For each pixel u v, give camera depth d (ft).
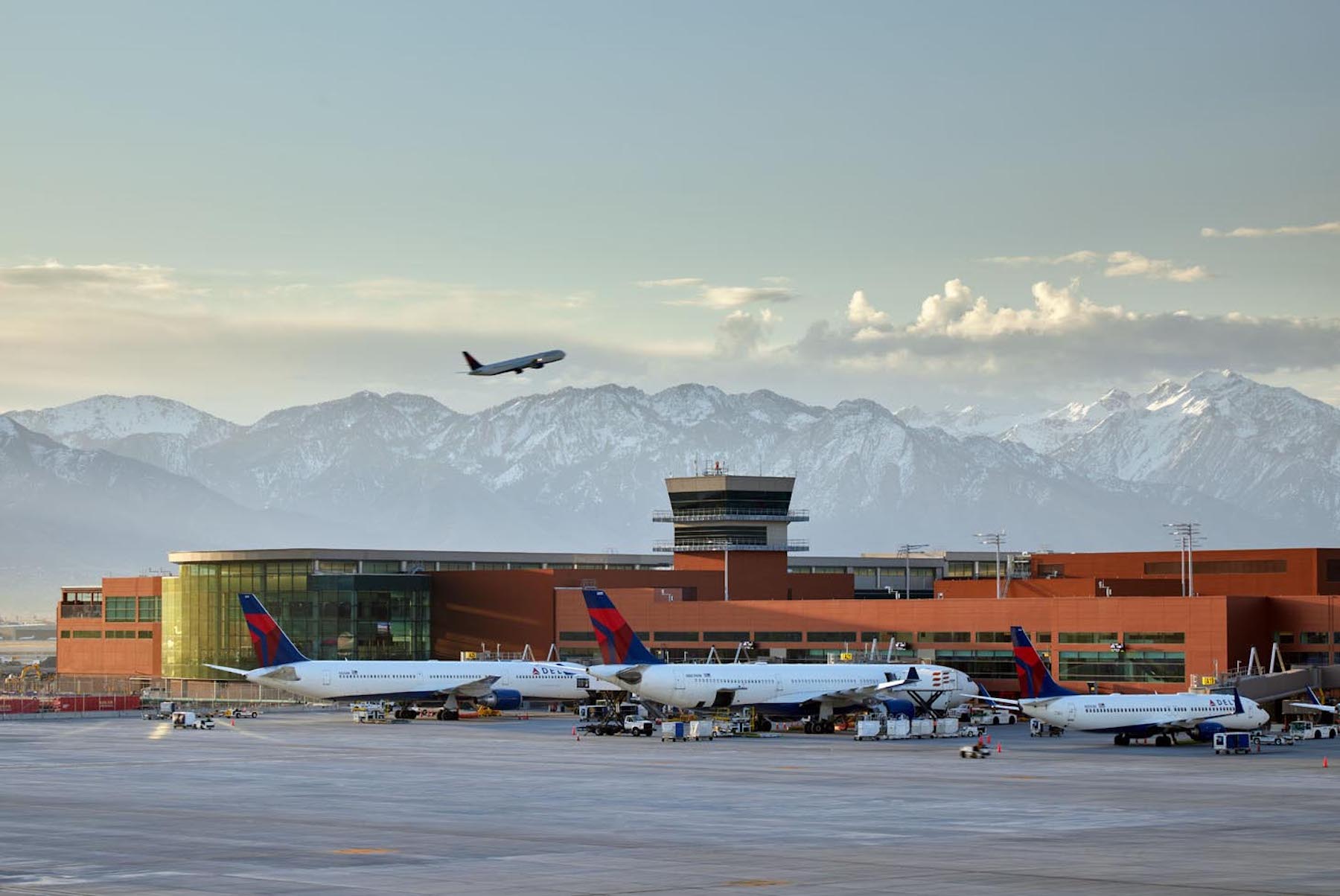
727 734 550.36
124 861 240.94
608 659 566.77
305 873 229.66
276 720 653.30
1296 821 291.58
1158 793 343.46
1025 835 271.49
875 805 317.01
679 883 221.46
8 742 510.99
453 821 291.38
